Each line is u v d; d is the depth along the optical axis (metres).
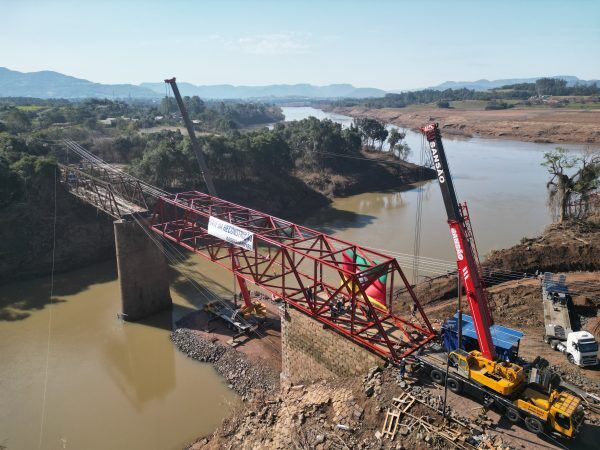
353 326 29.64
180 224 55.56
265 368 38.88
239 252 41.50
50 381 39.31
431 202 98.88
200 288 57.00
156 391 37.53
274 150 101.00
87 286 59.09
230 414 34.12
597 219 59.75
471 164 136.00
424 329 31.83
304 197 100.00
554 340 34.31
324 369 32.97
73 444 32.22
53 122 123.56
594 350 30.84
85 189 66.06
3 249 60.72
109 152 98.50
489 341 24.08
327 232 78.00
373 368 28.27
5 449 31.77
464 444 21.77
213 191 69.62
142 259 49.66
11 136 80.12
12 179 62.69
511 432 22.45
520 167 129.75
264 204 91.38
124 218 50.00
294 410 29.33
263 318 46.44
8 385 38.78
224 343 43.16
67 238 66.12
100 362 42.09
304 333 34.12
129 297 49.41
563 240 52.75
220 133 141.62
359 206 97.62
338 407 27.23
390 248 68.00
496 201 92.31
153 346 44.44
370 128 141.62
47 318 50.59
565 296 38.31
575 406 21.47
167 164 81.12
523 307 41.16
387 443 23.41
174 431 33.03
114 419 34.50
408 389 25.86
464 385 25.39
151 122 148.38
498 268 50.62
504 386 22.50
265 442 28.11
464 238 23.78
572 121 194.88
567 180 62.34
